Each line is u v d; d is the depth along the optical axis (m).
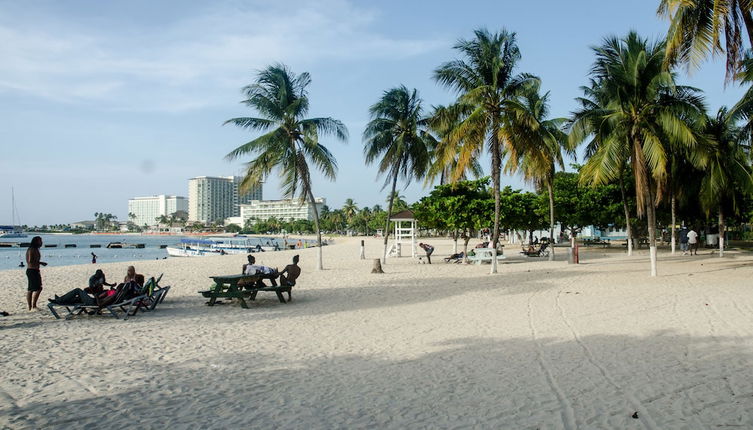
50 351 7.66
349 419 4.91
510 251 40.94
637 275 18.39
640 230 45.06
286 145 21.97
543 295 13.55
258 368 6.79
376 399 5.49
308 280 18.61
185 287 16.67
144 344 8.18
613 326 9.16
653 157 17.44
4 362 7.02
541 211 36.59
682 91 18.17
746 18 13.67
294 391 5.79
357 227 174.25
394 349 7.82
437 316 10.73
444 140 20.61
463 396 5.55
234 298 13.56
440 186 27.11
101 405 5.34
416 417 4.94
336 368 6.77
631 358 6.95
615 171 18.59
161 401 5.46
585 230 68.81
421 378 6.25
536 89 20.19
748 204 37.25
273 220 196.00
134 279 11.67
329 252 45.94
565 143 28.06
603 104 26.33
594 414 4.92
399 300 13.20
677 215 37.97
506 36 19.56
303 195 23.30
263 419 4.92
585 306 11.54
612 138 18.70
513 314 10.74
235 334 9.01
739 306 10.87
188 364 6.99
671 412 4.92
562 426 4.64
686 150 21.34
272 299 13.61
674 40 14.47
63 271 23.36
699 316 9.88
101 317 10.64
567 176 39.03
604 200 36.03
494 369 6.59
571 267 23.03
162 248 88.88
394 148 25.92
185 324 9.95
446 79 20.39
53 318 10.51
